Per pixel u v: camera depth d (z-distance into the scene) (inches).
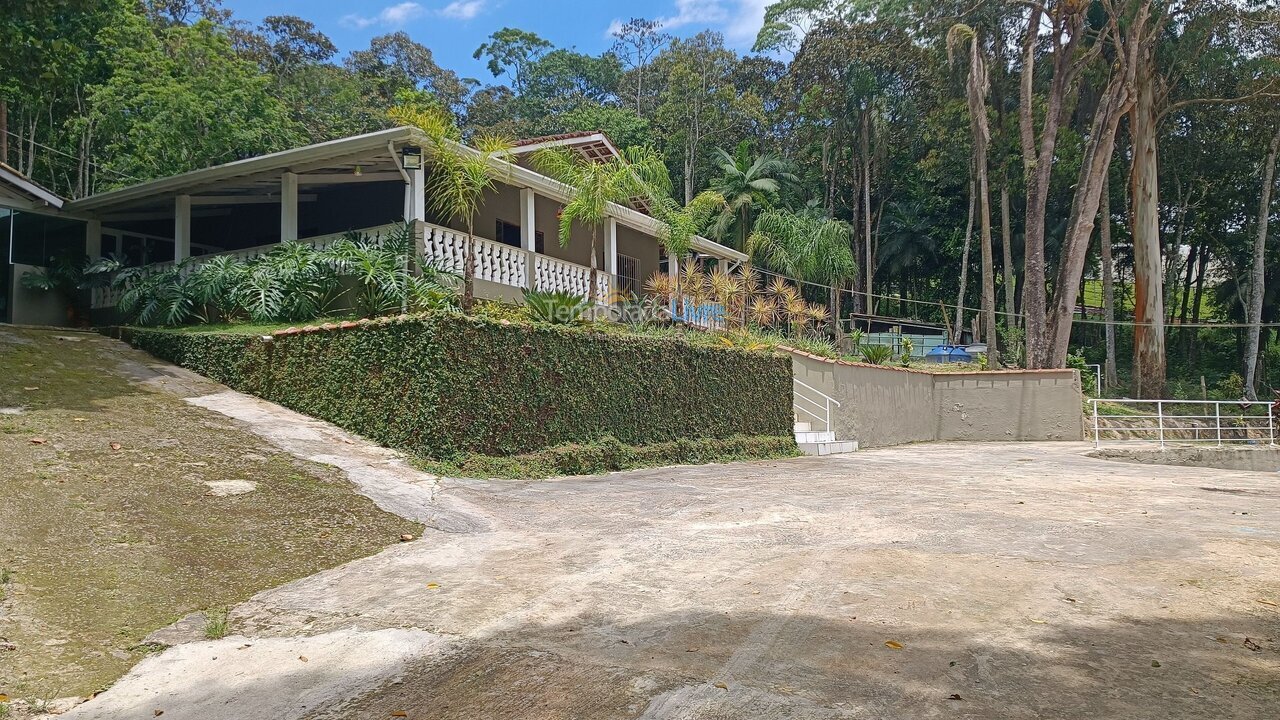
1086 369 1203.2
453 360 366.3
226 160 1018.7
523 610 185.8
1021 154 1325.0
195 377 458.6
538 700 137.0
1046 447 770.2
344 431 387.5
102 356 475.2
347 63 1926.7
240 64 1083.9
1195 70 1214.3
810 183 1702.8
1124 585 198.7
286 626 178.1
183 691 146.2
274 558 227.1
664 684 142.0
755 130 1728.6
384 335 379.9
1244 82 1236.5
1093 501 344.2
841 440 690.8
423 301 461.4
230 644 167.8
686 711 130.6
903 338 1204.5
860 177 1696.6
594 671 148.8
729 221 1368.1
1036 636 162.4
